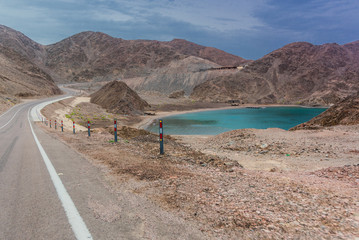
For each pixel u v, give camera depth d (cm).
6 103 6253
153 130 5716
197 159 914
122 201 379
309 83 19588
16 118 3966
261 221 317
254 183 520
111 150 911
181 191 434
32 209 344
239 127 6456
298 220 325
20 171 578
